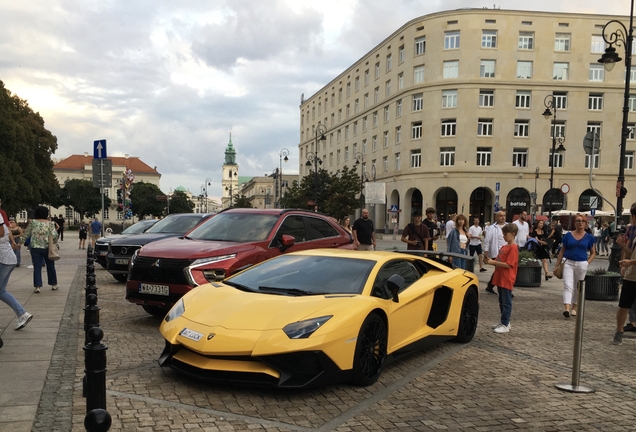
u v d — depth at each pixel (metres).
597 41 45.44
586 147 18.36
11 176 40.75
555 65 45.16
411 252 7.33
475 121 44.62
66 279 12.40
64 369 5.02
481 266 16.11
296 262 5.79
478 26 44.50
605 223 26.03
